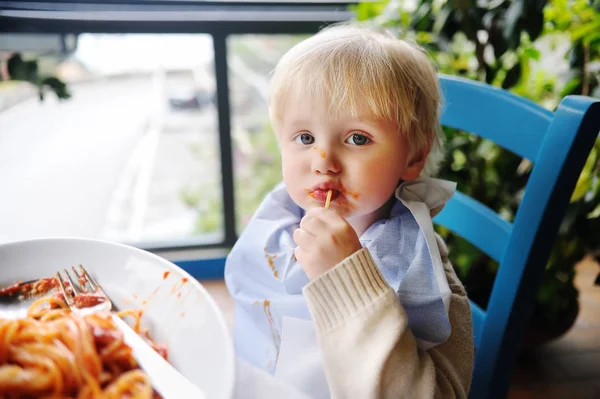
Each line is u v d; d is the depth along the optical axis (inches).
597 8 48.1
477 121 33.2
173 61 69.9
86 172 76.9
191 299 24.5
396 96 26.5
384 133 26.2
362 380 22.6
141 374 20.0
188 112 77.5
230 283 34.5
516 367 59.7
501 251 32.4
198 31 63.9
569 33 51.1
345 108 25.9
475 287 59.5
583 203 49.9
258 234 34.2
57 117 72.6
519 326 30.7
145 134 78.4
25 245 27.6
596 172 48.9
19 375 18.7
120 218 76.4
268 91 32.1
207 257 74.8
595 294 71.2
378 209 30.9
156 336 24.3
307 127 27.2
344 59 26.9
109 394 19.2
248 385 21.2
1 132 70.3
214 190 79.4
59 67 66.7
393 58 27.6
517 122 30.4
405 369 22.8
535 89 53.0
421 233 27.2
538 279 29.6
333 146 26.6
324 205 27.2
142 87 74.2
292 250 32.6
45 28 60.6
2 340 19.6
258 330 33.1
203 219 79.2
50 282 26.5
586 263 77.1
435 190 29.7
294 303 30.6
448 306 24.5
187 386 19.6
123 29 61.8
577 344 63.2
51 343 20.1
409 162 29.3
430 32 55.8
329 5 69.1
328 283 23.9
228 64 67.4
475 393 32.8
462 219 35.5
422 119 28.9
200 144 78.2
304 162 27.3
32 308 24.3
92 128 75.0
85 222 74.5
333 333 23.7
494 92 32.0
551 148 26.7
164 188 80.0
